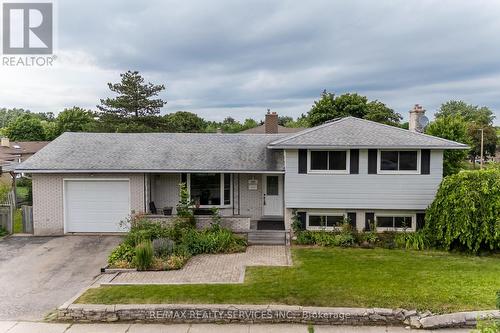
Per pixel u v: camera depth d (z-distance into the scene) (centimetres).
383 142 1645
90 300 1007
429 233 1588
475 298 1003
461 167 2522
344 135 1709
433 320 906
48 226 1806
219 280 1172
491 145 6131
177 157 1875
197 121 6750
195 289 1083
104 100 4881
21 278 1245
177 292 1059
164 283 1141
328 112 4822
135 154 1897
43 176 1791
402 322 927
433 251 1533
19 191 3016
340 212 1739
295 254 1489
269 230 1708
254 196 1931
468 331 890
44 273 1292
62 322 945
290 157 1706
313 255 1471
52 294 1113
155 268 1285
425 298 1007
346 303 983
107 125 4766
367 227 1728
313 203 1709
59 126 6481
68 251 1544
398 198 1684
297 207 1716
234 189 1920
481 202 1453
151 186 1883
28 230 1830
